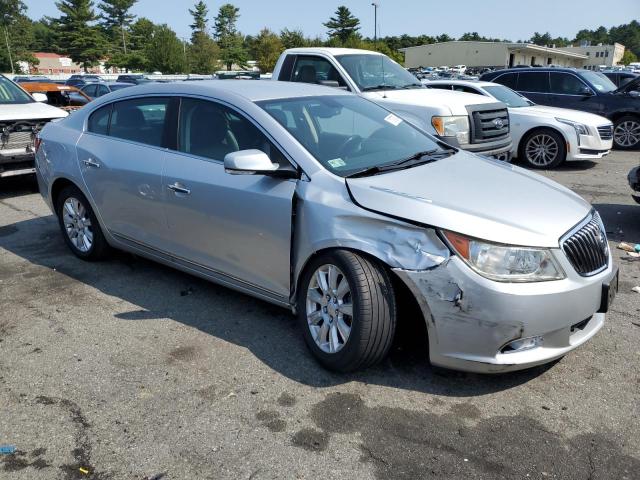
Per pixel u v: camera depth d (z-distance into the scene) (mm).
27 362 3703
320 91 4602
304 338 3670
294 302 3777
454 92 9211
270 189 3723
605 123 10523
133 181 4590
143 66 84250
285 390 3373
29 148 7996
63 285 4941
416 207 3217
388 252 3211
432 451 2863
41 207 7633
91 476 2725
